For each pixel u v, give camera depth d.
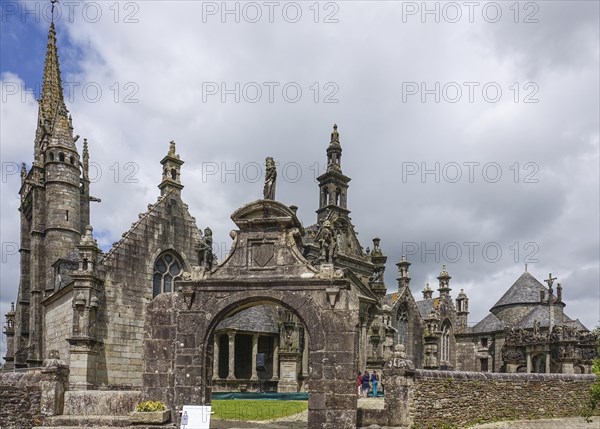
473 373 22.31
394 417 19.50
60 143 40.06
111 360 31.75
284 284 20.86
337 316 20.22
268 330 41.22
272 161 23.19
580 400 26.12
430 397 20.28
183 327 21.28
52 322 36.44
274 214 21.70
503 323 64.00
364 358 40.09
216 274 21.55
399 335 55.91
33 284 40.09
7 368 55.81
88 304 30.36
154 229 35.47
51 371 20.27
